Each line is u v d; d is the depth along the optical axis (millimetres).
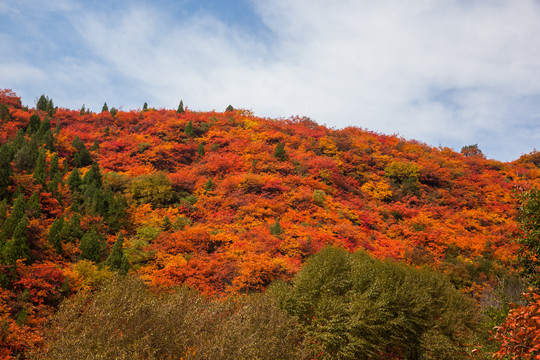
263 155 53969
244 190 43469
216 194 43156
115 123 71312
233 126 71062
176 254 30078
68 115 70250
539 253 7762
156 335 9547
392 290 18453
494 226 47500
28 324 16859
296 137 66938
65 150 50094
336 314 16047
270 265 25297
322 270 18172
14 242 21203
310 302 16766
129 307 9844
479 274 34000
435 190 60031
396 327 17641
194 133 65312
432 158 73688
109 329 8961
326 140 66188
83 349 8141
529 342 5445
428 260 34656
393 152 71750
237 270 26266
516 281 25125
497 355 5832
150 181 42312
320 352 14773
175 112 77688
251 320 12586
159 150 52656
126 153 52688
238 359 9539
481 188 60688
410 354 19062
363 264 19547
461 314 20953
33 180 32375
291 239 31234
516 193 8344
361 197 53312
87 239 27062
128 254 28594
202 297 13953
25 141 42688
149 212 38250
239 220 36500
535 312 5469
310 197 42375
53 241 26000
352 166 60500
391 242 39281
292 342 13086
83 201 36719
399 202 52188
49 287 19625
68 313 9438
